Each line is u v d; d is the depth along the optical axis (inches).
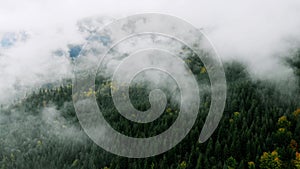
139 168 4173.2
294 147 3973.9
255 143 3988.7
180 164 3954.2
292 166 3678.6
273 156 3727.9
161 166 4025.6
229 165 3769.7
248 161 3831.2
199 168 3786.9
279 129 4160.9
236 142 4003.4
